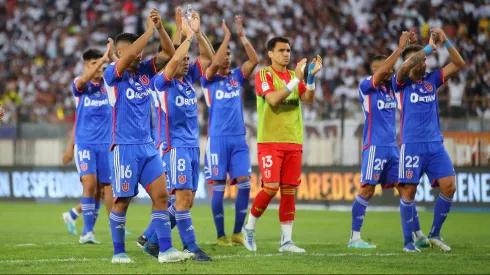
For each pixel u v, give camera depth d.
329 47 90.06
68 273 24.16
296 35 92.38
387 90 35.28
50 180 72.19
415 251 32.62
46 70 95.31
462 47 85.62
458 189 61.22
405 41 33.19
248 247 33.22
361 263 26.91
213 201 36.56
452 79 78.56
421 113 33.06
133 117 26.69
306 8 94.38
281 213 33.00
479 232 44.34
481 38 87.12
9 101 89.31
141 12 98.44
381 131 35.03
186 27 27.62
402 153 33.31
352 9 94.06
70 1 102.69
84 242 37.12
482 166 60.50
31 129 72.69
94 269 25.14
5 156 73.19
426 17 91.06
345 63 87.62
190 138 30.48
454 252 32.34
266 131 32.62
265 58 88.31
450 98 62.09
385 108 35.06
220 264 26.44
